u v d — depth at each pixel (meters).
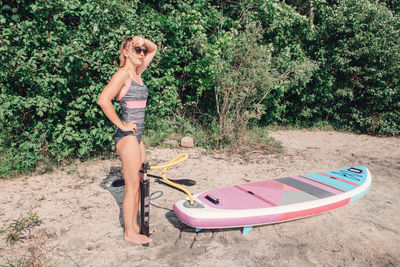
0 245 2.94
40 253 2.83
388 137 9.66
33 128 5.37
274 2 9.15
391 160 6.77
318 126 10.78
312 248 3.05
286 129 10.33
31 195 4.14
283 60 9.02
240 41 7.79
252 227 3.45
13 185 4.46
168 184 3.13
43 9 5.18
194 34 8.09
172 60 8.01
